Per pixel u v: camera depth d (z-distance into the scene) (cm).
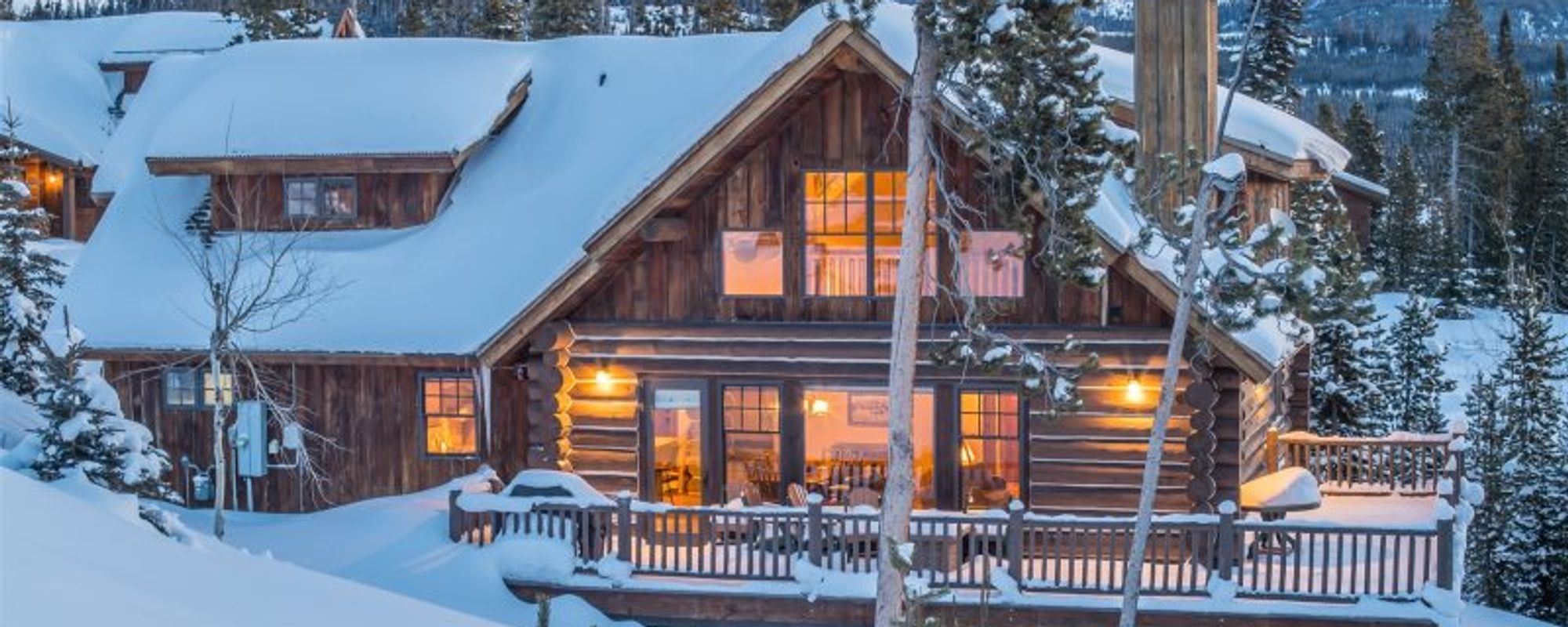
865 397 2262
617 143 2675
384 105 2689
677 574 2044
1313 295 1714
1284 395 2784
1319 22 14462
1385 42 13812
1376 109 12038
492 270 2523
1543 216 5928
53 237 5253
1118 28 8169
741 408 2266
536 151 2747
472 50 2881
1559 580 3058
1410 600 1866
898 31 2019
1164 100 2328
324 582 1371
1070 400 1811
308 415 2558
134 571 1112
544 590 2058
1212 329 1984
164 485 2027
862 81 2172
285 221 2698
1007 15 1631
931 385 2173
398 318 2473
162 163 2666
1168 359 1778
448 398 2523
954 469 2170
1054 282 2119
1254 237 1753
